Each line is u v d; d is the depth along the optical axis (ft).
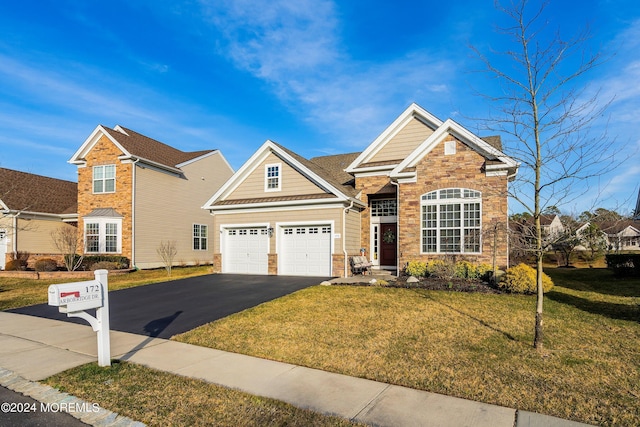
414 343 22.47
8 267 72.33
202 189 90.38
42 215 81.51
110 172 72.49
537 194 21.81
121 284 51.39
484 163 45.39
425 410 14.32
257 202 58.44
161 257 76.43
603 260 81.61
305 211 55.67
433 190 47.78
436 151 47.88
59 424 13.70
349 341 23.12
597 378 17.13
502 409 14.34
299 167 57.00
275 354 21.26
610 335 23.65
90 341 24.86
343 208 53.42
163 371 18.88
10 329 28.45
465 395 15.62
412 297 35.83
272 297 38.70
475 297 35.58
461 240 46.14
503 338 23.11
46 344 24.21
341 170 72.90
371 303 33.45
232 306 34.94
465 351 20.93
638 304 30.30
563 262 83.76
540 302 21.25
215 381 17.48
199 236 88.69
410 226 48.85
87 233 71.72
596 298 35.60
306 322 27.73
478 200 45.52
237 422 13.62
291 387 16.67
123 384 17.19
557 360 19.40
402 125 59.88
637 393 15.60
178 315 32.07
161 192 77.61
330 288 42.16
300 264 56.44
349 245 55.67
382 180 59.11
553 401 14.92
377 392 16.03
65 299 17.70
